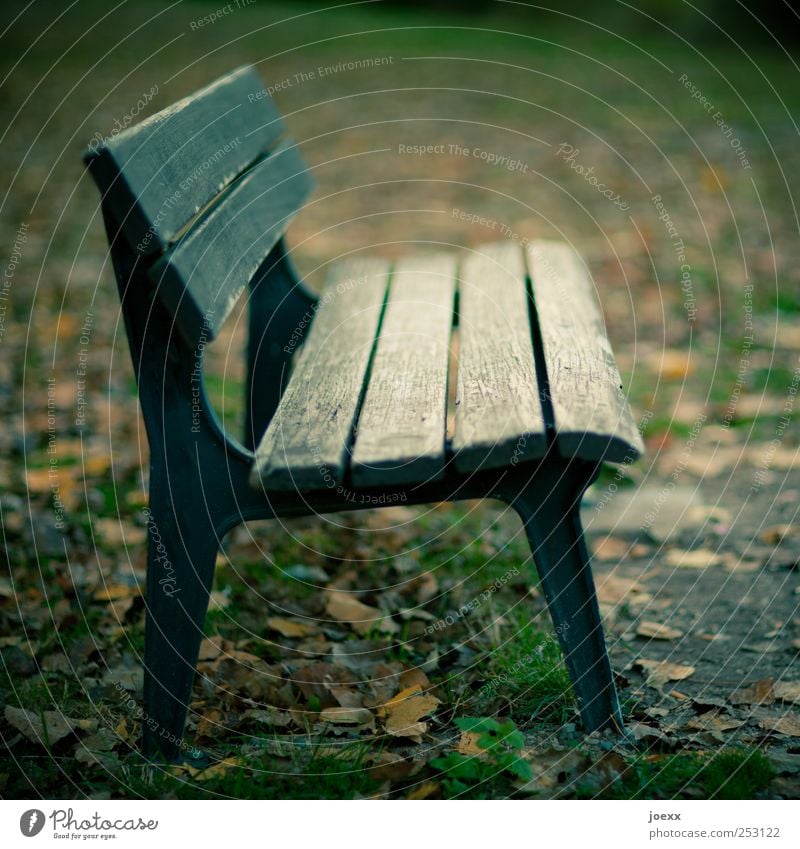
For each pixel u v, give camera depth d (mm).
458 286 2609
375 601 2428
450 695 1942
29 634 2256
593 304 2348
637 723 1776
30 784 1692
